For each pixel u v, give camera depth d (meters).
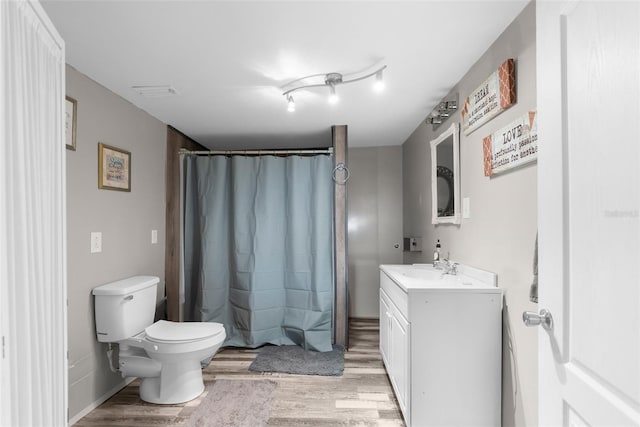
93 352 2.15
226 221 3.41
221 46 1.75
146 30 1.60
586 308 0.77
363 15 1.49
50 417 1.05
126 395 2.31
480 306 1.71
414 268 2.55
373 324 3.92
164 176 3.10
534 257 1.38
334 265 3.24
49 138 1.10
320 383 2.44
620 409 0.65
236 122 3.10
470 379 1.72
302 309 3.24
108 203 2.31
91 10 1.44
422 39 1.69
